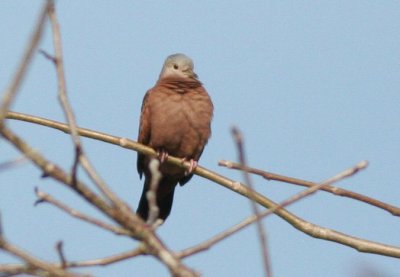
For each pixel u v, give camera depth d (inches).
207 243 292.8
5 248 267.3
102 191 277.0
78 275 274.1
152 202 277.6
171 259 273.6
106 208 275.6
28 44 242.4
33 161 265.4
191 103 637.9
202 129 641.0
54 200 272.5
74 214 273.9
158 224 282.5
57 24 306.0
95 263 288.0
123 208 276.8
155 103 637.9
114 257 289.4
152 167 280.7
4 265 279.6
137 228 276.2
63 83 303.3
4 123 259.1
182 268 271.7
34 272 280.7
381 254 438.0
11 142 261.6
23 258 269.9
